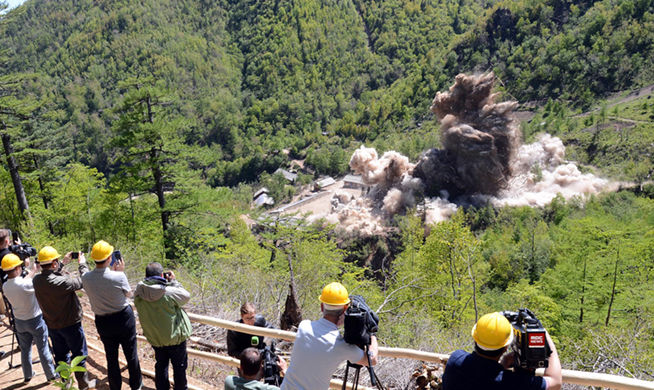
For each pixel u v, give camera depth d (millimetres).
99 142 199375
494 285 45969
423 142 150500
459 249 22844
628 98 152125
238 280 11031
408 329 10508
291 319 7703
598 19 181625
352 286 16047
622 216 61281
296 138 194375
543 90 176250
